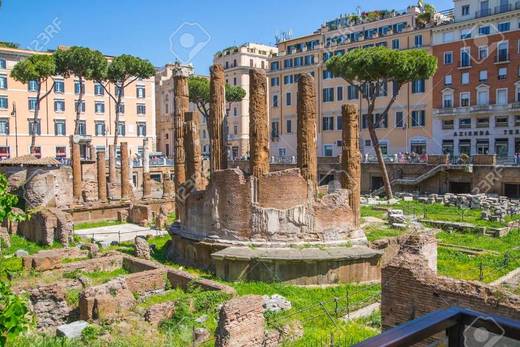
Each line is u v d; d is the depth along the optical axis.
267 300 21.52
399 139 86.94
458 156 73.69
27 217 9.58
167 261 32.62
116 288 21.91
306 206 28.36
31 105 92.06
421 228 41.81
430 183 68.88
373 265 27.16
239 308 15.75
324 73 96.38
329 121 96.06
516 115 74.00
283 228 28.31
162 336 17.89
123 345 16.62
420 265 16.64
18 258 32.72
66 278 26.23
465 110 78.38
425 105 83.56
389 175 73.19
